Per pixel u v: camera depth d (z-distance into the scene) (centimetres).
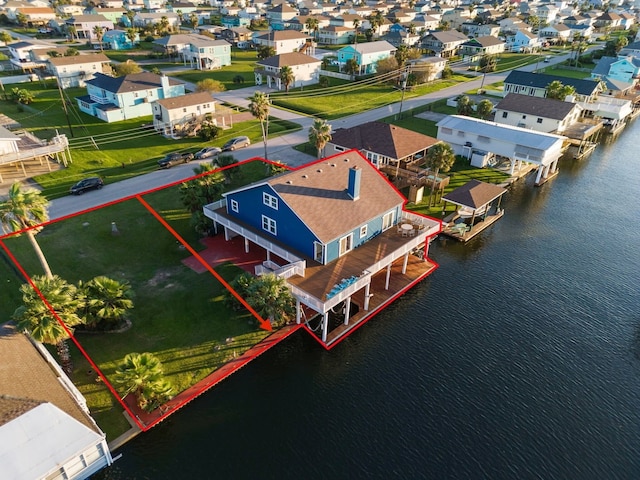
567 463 2402
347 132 5722
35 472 1944
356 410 2647
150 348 2947
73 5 18550
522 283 3784
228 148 6056
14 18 16575
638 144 7206
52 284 2655
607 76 10006
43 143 5662
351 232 3397
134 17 16112
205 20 17938
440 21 17225
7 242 4003
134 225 4328
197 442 2433
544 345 3158
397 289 3622
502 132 5716
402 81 9875
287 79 8919
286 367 2897
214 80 9812
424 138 5606
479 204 4275
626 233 4600
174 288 3488
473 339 3189
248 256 3897
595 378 2911
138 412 2536
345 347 3075
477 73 11219
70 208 4594
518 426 2588
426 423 2588
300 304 3109
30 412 1995
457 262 4041
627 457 2444
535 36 14412
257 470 2314
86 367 2784
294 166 5588
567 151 6800
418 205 4891
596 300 3606
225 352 2952
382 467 2350
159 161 5566
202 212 4184
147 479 2252
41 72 9762
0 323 3088
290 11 16612
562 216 4897
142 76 7700
